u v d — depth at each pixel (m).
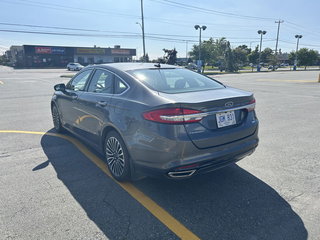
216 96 2.99
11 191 3.22
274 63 66.06
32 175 3.67
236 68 51.28
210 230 2.50
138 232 2.48
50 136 5.49
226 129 2.97
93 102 3.82
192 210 2.83
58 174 3.71
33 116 7.52
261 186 3.33
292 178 3.54
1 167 3.93
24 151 4.60
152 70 3.72
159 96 2.90
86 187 3.33
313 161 4.11
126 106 3.13
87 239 2.38
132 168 3.20
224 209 2.85
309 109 8.48
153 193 3.19
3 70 47.50
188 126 2.69
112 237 2.42
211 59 69.06
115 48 66.75
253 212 2.78
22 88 15.96
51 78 25.92
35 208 2.86
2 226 2.55
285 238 2.37
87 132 4.18
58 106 5.31
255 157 4.30
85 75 4.47
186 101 2.69
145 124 2.84
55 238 2.39
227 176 3.62
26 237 2.40
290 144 4.93
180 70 4.03
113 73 3.68
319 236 2.39
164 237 2.42
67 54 61.12
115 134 3.36
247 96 3.19
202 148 2.77
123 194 3.17
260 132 5.77
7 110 8.45
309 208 2.83
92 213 2.78
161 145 2.71
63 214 2.75
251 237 2.40
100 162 4.14
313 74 36.06
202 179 3.55
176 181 3.50
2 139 5.27
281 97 11.43
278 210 2.80
